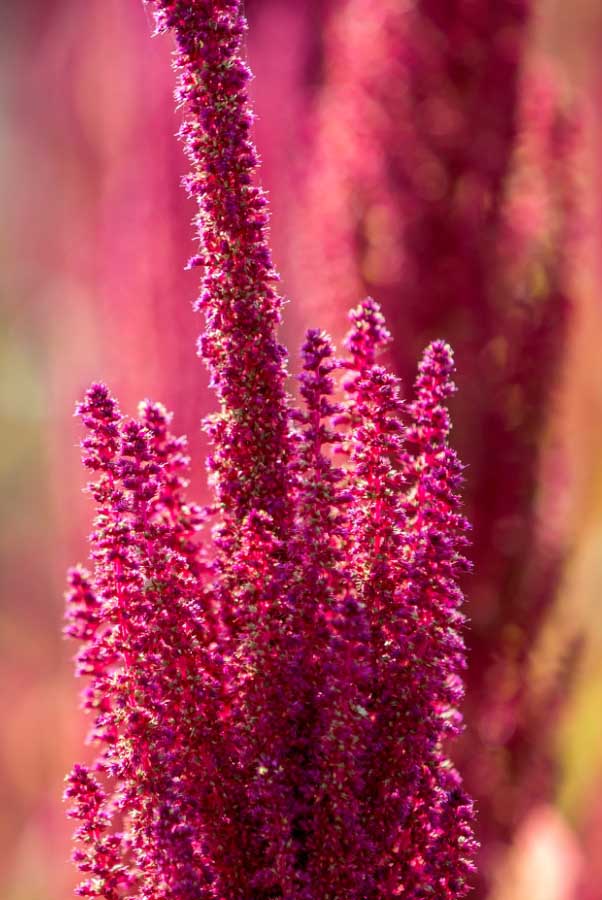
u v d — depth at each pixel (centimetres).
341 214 159
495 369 159
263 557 95
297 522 96
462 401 158
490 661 167
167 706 95
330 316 162
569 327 164
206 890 95
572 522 185
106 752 97
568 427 188
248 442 96
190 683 95
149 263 189
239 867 96
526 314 158
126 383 193
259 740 95
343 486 96
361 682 94
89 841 96
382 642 95
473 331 157
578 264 167
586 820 189
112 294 204
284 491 96
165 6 95
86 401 95
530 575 166
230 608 96
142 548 95
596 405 205
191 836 94
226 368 95
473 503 161
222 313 95
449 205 156
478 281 156
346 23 162
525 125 158
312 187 165
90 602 97
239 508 96
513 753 170
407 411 96
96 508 95
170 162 190
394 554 95
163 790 95
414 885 95
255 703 95
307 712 95
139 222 193
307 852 96
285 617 95
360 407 95
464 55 153
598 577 200
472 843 95
